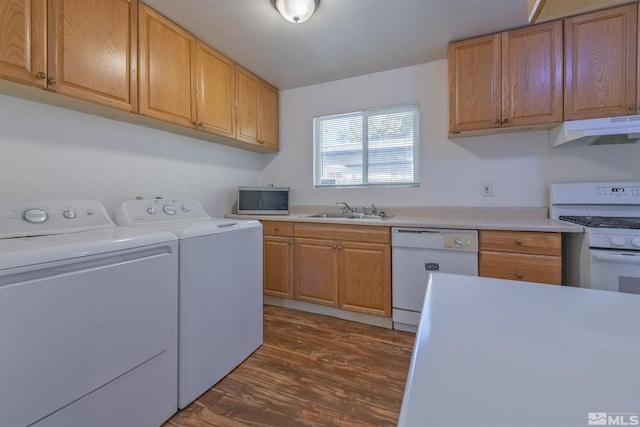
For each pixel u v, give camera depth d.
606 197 2.01
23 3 1.30
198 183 2.60
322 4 1.77
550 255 1.79
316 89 3.07
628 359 0.43
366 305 2.31
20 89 1.40
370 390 1.55
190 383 1.45
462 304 0.65
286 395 1.52
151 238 1.28
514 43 2.00
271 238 2.69
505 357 0.43
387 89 2.75
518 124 2.00
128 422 1.18
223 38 2.17
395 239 2.20
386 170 2.87
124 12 1.69
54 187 1.67
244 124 2.69
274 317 2.48
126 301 1.17
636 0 1.65
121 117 1.88
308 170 3.14
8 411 0.87
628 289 1.55
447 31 2.06
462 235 2.01
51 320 0.96
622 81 1.74
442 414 0.32
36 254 0.93
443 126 2.55
